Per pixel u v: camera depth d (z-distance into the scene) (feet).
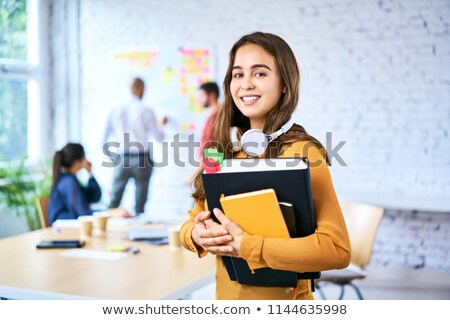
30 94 22.29
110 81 21.93
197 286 8.11
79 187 13.29
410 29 17.76
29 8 22.25
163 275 8.32
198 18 20.49
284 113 5.28
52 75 22.74
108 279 8.10
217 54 20.30
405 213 18.04
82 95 22.38
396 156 18.13
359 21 18.33
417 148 17.89
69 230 11.87
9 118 21.47
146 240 10.82
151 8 21.17
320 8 18.79
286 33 19.27
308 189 4.74
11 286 7.73
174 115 20.89
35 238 11.07
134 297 7.23
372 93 18.30
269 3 19.48
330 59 18.75
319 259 4.75
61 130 22.70
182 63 20.75
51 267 8.79
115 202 20.97
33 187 19.92
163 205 21.36
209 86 20.15
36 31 22.33
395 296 15.97
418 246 17.94
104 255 9.61
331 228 4.86
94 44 22.08
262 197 4.72
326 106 18.86
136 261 9.21
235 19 19.98
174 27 20.86
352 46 18.45
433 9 17.47
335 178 18.86
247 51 5.32
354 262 12.68
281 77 5.33
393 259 18.24
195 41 20.54
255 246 4.82
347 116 18.65
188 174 20.88
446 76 17.46
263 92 5.26
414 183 17.95
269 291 5.30
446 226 17.62
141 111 20.68
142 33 21.35
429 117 17.70
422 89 17.72
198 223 5.24
